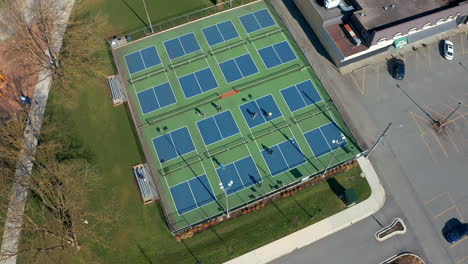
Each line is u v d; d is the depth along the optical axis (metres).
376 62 51.56
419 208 41.59
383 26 48.28
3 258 39.09
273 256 39.12
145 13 56.41
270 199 41.88
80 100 49.03
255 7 56.47
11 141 40.16
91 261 38.97
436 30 51.00
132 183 43.25
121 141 45.94
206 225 40.16
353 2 50.94
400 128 46.50
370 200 41.97
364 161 44.22
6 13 55.41
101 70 51.09
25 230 40.47
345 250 39.44
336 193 42.31
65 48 50.84
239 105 47.78
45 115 47.78
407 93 49.16
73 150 45.25
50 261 39.16
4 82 49.75
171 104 48.22
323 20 49.94
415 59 51.94
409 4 50.06
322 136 45.62
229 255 39.00
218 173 43.38
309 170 43.44
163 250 39.31
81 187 42.47
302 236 40.00
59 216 37.84
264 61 51.34
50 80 50.59
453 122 47.00
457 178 43.38
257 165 43.78
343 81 49.94
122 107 48.44
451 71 51.00
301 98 48.34
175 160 44.28
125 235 40.19
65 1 56.88
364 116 47.25
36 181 40.50
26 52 51.06
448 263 38.75
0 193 40.31
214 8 56.44
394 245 39.62
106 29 54.94
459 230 39.56
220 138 45.56
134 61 51.88
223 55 51.97
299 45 52.91
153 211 41.44
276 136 45.59
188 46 52.94
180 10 56.59
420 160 44.47
